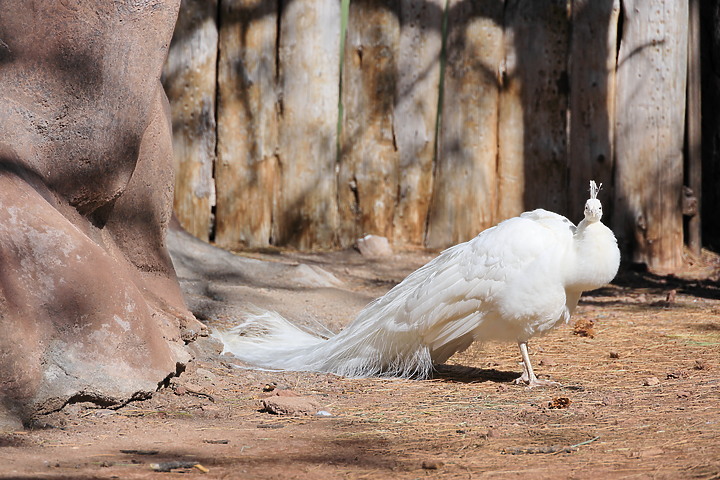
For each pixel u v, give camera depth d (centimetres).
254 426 932
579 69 2373
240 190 2405
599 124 2375
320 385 1157
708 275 2289
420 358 1220
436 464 769
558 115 2409
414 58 2402
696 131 2452
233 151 2402
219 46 2397
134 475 727
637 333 1578
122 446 830
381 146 2423
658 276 2259
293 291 1844
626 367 1298
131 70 1083
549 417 982
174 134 2400
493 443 866
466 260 1172
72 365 932
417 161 2420
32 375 890
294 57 2380
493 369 1303
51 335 923
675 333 1570
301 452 823
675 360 1344
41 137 1041
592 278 1134
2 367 872
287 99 2388
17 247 923
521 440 878
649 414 989
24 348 890
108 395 947
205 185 2409
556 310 1152
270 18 2380
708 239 2606
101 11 1061
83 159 1062
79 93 1049
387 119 2419
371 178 2428
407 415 995
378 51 2400
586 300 1956
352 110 2422
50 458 773
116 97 1073
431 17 2391
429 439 883
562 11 2392
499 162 2423
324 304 1775
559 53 2398
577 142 2389
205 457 796
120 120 1081
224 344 1334
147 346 1010
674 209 2359
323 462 788
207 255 1927
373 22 2394
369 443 864
